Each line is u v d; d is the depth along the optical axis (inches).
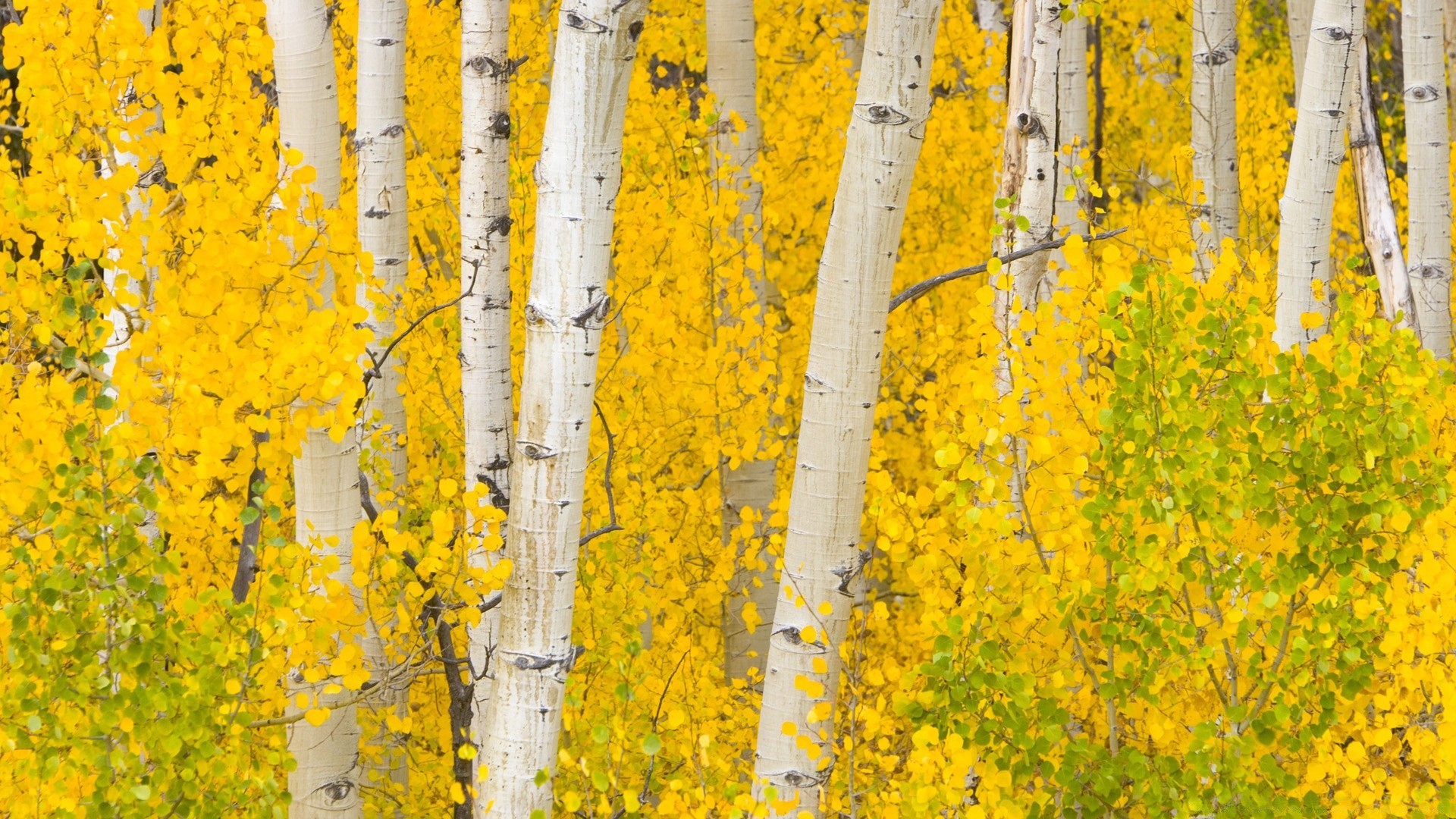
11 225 126.5
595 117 109.5
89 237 120.0
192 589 154.0
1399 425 128.1
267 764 132.0
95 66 126.6
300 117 131.3
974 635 133.1
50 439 117.0
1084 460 126.5
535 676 119.2
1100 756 134.6
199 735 121.2
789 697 125.9
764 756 127.9
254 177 116.0
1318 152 154.1
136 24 127.9
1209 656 131.0
